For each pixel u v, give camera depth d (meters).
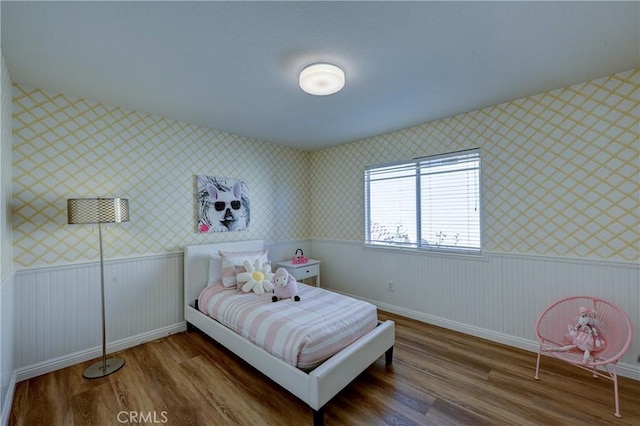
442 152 3.23
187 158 3.32
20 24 1.54
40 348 2.35
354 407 1.95
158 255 3.06
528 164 2.65
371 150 3.95
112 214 2.35
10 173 2.17
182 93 2.49
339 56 1.92
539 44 1.81
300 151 4.68
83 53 1.85
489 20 1.58
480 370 2.37
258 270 3.17
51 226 2.43
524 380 2.23
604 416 1.83
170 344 2.90
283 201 4.41
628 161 2.20
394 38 1.73
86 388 2.16
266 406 1.97
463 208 3.12
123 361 2.54
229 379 2.28
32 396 2.06
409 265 3.56
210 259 3.32
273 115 3.05
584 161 2.38
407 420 1.82
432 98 2.64
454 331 3.16
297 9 1.47
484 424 1.78
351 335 2.21
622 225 2.23
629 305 2.21
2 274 1.81
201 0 1.39
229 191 3.71
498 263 2.86
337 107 2.83
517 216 2.73
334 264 4.45
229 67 2.05
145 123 2.99
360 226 4.10
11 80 2.21
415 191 3.51
